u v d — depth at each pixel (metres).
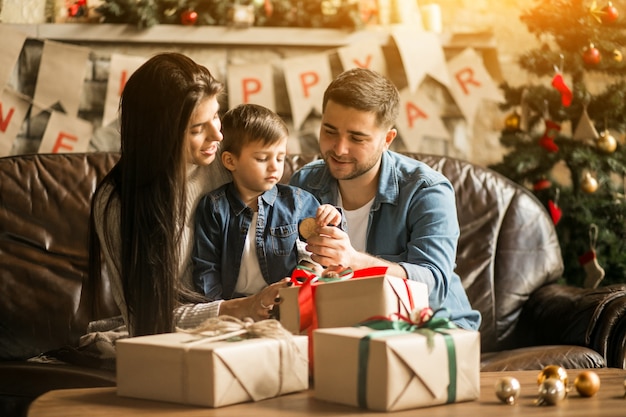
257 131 2.07
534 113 3.88
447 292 2.19
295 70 4.02
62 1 3.90
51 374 2.35
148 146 1.81
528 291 3.07
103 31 3.85
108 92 3.84
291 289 1.48
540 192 3.84
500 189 3.19
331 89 2.17
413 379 1.26
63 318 2.77
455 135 4.29
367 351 1.26
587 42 3.75
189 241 2.11
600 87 4.43
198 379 1.29
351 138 2.16
